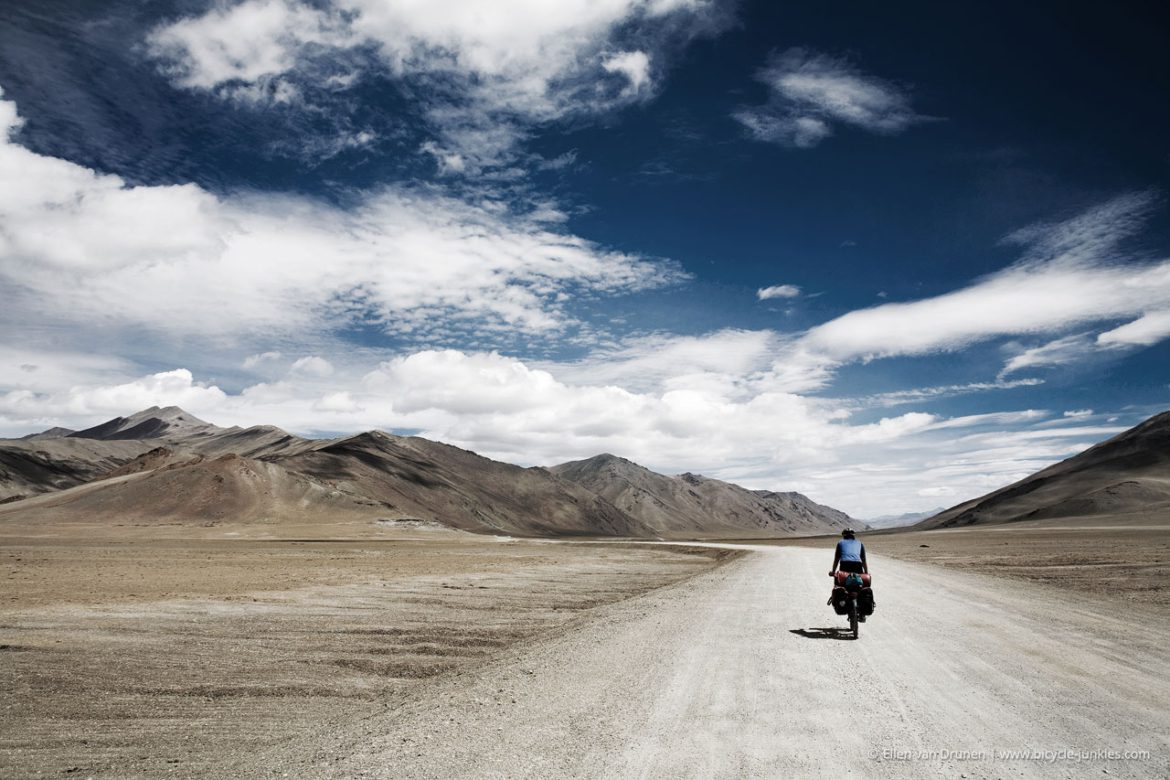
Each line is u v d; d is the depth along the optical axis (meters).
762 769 5.91
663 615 17.03
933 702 8.13
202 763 6.90
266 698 9.91
